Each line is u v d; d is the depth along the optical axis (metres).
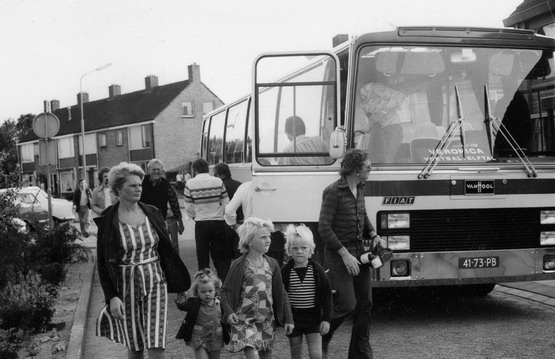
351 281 6.29
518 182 8.32
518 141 8.45
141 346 5.32
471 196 8.20
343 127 8.19
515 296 10.19
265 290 5.70
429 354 7.00
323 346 6.36
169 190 11.58
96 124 72.38
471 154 8.30
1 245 9.75
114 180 5.39
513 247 8.31
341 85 8.45
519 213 8.34
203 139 17.72
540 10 17.42
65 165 77.75
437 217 8.16
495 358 6.74
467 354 6.93
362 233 6.48
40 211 26.91
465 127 8.35
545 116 8.58
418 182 8.12
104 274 5.33
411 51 8.38
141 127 66.19
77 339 7.90
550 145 8.57
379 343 7.56
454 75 8.43
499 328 8.05
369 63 8.32
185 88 65.62
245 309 5.70
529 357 6.73
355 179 6.45
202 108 66.31
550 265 8.41
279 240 8.40
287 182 8.40
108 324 5.40
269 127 8.45
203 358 5.87
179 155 65.31
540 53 8.67
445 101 8.38
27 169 86.81
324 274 5.88
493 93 8.48
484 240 8.23
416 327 8.32
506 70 8.55
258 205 8.43
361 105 8.27
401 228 8.09
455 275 8.16
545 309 9.11
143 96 70.62
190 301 5.87
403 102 8.32
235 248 10.56
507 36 8.56
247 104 12.19
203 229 10.50
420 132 8.30
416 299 10.24
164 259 5.55
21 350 7.61
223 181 11.52
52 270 11.26
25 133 88.38
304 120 8.45
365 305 6.38
